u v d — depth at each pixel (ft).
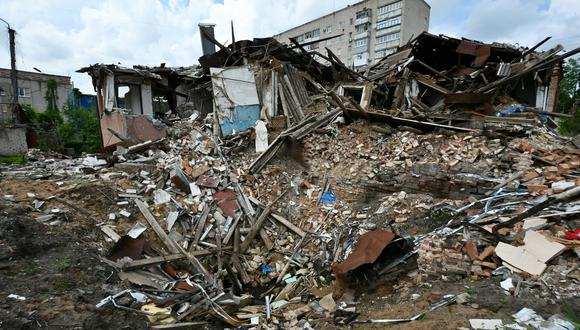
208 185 27.32
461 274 13.93
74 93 86.48
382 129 30.50
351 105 33.40
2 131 52.13
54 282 13.64
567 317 9.78
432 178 23.02
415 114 33.94
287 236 24.77
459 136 26.61
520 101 41.34
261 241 24.48
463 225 16.81
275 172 30.22
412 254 16.35
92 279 15.05
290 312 16.24
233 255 22.52
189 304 15.57
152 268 18.99
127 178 26.45
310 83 44.34
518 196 18.58
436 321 10.65
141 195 24.79
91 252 17.40
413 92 40.88
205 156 32.07
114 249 18.79
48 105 80.38
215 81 36.32
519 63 38.24
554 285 11.39
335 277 19.13
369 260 15.33
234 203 26.11
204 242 22.82
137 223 21.45
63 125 62.03
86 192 22.65
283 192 28.14
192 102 44.19
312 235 24.21
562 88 85.92
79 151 59.00
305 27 127.24
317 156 31.50
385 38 103.91
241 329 14.71
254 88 37.24
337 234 23.24
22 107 64.69
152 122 34.37
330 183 28.27
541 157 22.00
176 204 24.58
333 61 44.06
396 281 15.81
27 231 16.55
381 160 27.76
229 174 29.30
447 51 45.24
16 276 13.42
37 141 56.34
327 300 16.43
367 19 106.32
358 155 29.40
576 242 12.74
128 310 13.41
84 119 68.33
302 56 45.01
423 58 46.52
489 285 12.39
